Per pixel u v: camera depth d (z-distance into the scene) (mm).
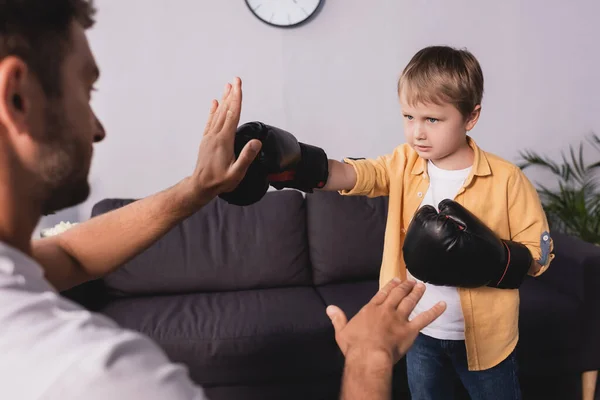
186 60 2531
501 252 1205
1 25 426
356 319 620
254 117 2625
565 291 2088
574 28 2797
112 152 2547
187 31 2512
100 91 2488
